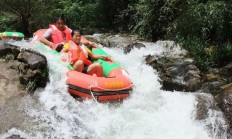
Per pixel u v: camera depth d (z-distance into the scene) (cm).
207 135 622
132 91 701
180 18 1027
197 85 782
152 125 622
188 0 1057
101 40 1119
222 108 666
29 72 654
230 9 942
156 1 1115
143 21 1155
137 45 1013
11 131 559
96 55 772
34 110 606
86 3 1474
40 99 632
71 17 1377
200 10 980
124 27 1337
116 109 652
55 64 699
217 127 636
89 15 1412
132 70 836
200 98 698
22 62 684
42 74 661
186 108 671
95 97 656
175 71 847
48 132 569
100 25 1388
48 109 613
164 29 1110
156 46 1020
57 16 1327
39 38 862
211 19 944
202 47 934
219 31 932
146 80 768
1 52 746
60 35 848
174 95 714
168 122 635
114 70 732
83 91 657
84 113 625
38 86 661
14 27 1278
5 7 1230
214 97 702
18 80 675
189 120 644
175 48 975
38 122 584
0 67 707
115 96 672
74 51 732
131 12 1320
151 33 1141
